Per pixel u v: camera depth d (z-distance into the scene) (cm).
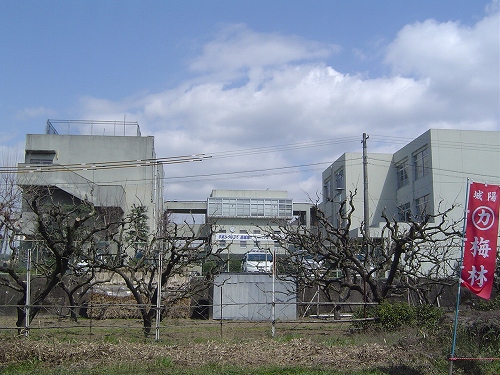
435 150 3622
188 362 1163
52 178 3278
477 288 930
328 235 1994
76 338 1487
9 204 1742
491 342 1188
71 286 2006
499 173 3641
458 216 3534
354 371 1072
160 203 4225
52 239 1664
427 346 1224
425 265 2881
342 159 4412
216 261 2034
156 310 1562
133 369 1102
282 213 5516
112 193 3409
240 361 1171
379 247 2062
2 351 1185
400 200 4159
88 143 3991
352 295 2294
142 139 4038
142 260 1795
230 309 2081
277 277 1914
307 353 1241
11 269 1609
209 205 5456
